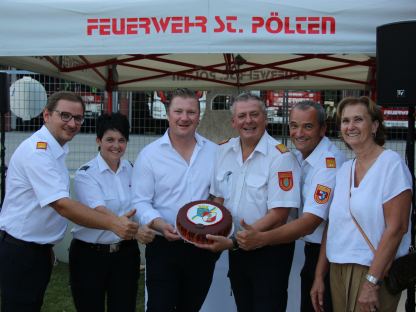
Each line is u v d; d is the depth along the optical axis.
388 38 2.74
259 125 2.57
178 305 2.81
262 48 2.95
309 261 2.86
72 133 2.69
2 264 2.61
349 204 2.35
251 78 7.07
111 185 2.85
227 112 6.74
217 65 6.13
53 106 2.63
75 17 3.04
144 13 2.99
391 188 2.25
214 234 2.39
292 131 2.77
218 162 2.72
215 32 2.96
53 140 2.62
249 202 2.58
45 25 3.06
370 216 2.28
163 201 2.72
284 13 2.93
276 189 2.52
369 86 6.82
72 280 2.84
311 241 2.80
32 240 2.60
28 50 3.08
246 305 2.72
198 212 2.49
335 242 2.41
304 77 7.22
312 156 2.71
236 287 2.75
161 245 2.69
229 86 7.15
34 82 6.34
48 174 2.51
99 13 3.02
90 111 7.11
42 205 2.51
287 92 7.36
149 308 2.68
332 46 2.91
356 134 2.36
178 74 6.84
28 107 6.32
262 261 2.59
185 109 2.64
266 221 2.50
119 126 2.80
